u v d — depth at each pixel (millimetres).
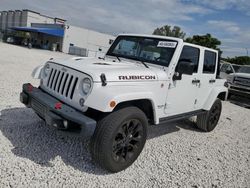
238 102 13148
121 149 3527
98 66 3674
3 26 72500
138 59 4652
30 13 63281
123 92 3371
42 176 3168
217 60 5895
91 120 3127
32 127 4535
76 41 49688
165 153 4508
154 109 3994
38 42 50125
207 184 3713
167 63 4297
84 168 3520
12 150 3639
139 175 3619
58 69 3840
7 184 2891
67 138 4312
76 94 3418
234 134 6527
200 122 6070
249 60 46219
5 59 15016
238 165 4562
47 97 3758
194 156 4613
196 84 5145
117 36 5332
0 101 5801
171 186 3488
